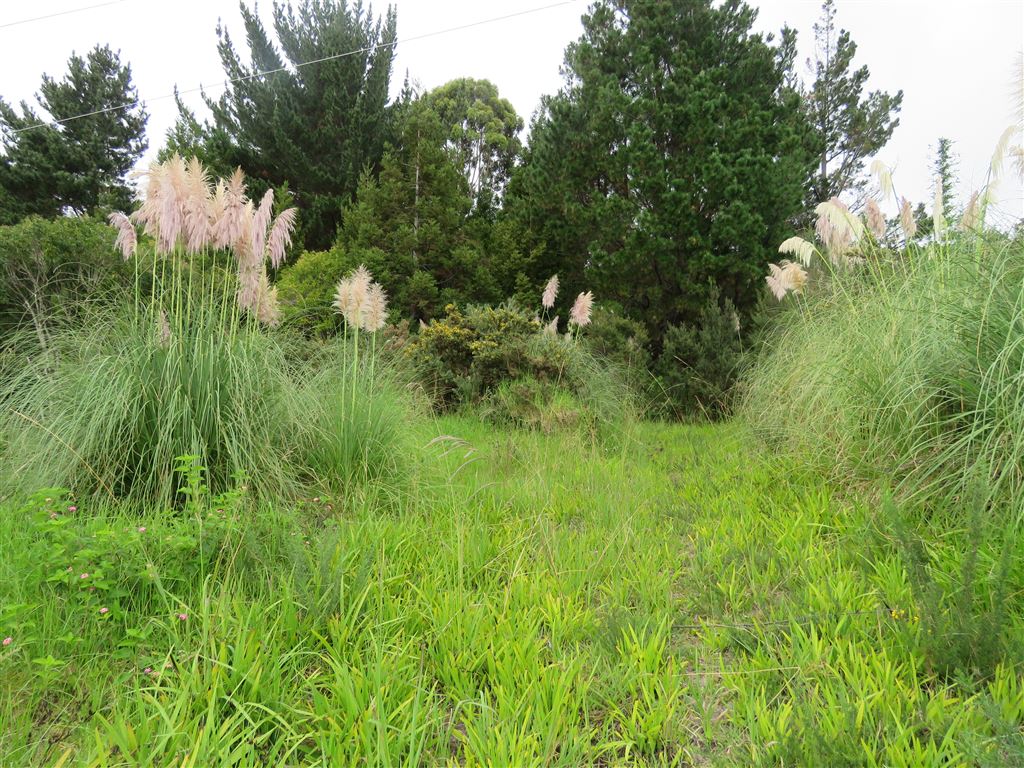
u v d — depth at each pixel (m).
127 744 1.73
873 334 4.76
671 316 15.13
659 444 7.50
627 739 1.93
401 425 5.35
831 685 2.05
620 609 2.72
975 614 2.50
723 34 15.70
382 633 2.42
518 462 5.88
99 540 2.68
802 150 14.26
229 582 2.69
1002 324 3.48
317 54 20.23
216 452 4.08
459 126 26.72
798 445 5.30
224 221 4.57
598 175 16.64
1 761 1.71
